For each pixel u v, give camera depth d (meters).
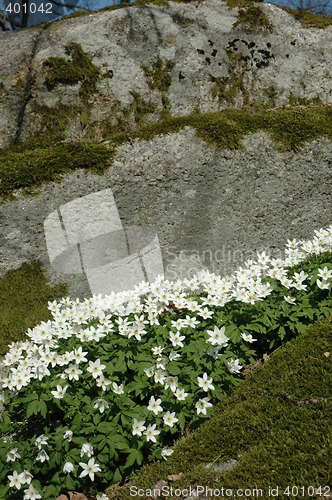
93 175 3.85
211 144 4.05
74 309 3.35
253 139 4.13
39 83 4.15
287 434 2.49
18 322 3.61
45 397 2.80
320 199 4.28
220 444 2.62
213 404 3.04
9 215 3.68
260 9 4.62
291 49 4.65
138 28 4.37
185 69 4.41
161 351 3.04
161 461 2.75
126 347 3.08
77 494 2.61
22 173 3.72
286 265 3.75
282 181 4.17
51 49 4.20
